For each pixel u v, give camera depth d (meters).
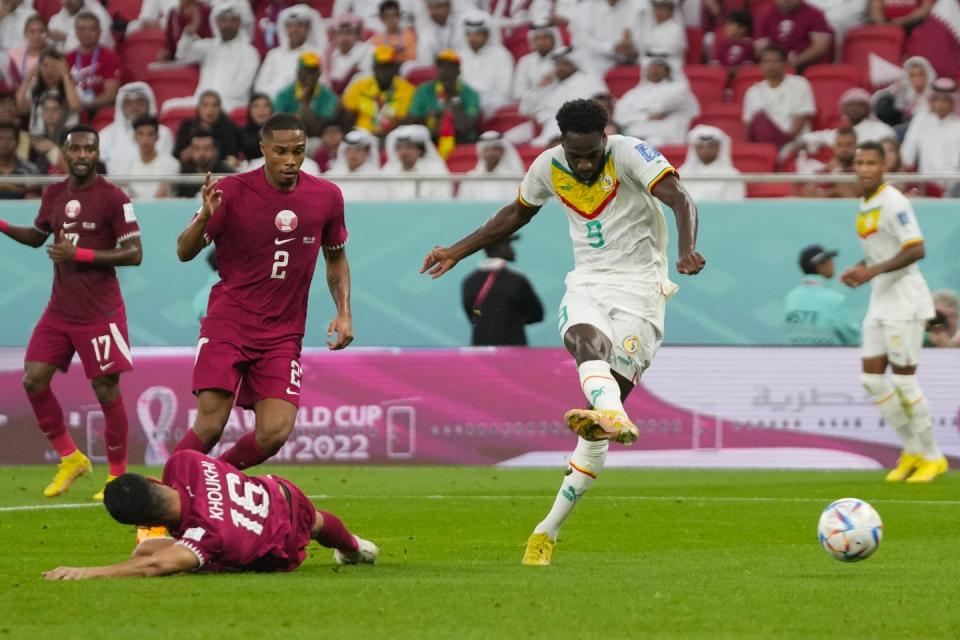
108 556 24.80
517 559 24.58
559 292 49.22
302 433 49.47
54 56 61.69
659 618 17.20
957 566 23.41
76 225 35.44
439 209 49.59
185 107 62.19
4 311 50.12
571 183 23.20
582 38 62.78
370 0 67.25
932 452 44.22
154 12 68.94
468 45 62.22
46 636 15.59
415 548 26.50
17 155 54.44
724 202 48.72
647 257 23.31
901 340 43.75
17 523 30.72
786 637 15.98
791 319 48.66
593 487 41.75
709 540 28.30
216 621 16.61
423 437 49.19
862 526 22.00
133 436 49.44
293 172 25.28
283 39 63.34
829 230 48.44
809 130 58.22
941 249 48.06
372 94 58.59
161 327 50.09
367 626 16.39
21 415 49.75
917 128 56.16
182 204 49.97
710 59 63.44
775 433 48.62
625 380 23.19
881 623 16.97
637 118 58.66
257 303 25.58
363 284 49.75
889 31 61.31
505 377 48.97
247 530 20.44
